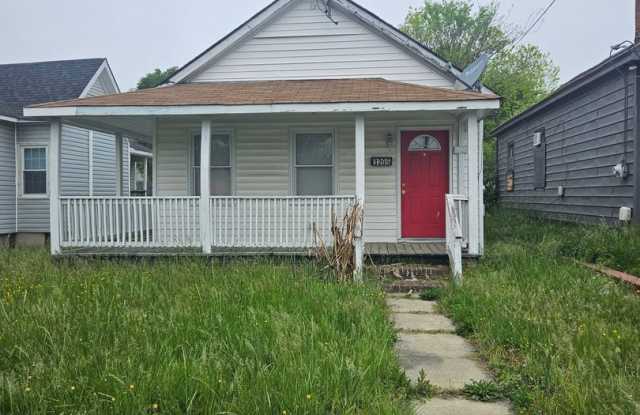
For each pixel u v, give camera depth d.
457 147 9.19
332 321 4.94
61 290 6.22
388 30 10.51
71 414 3.20
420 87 9.23
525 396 3.58
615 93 10.30
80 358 3.97
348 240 7.71
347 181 10.38
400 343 5.08
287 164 10.50
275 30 10.92
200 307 5.39
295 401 3.24
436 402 3.67
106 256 8.80
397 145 10.29
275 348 4.07
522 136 17.02
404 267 8.34
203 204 8.74
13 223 14.46
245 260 8.23
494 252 9.05
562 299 5.79
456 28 33.31
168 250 8.98
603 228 9.34
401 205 10.34
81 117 8.89
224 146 10.69
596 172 11.20
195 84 10.80
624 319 5.11
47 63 17.61
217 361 3.82
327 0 10.64
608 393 3.36
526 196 16.59
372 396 3.44
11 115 13.91
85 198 8.95
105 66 17.58
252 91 9.40
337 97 8.41
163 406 3.31
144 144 19.55
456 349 4.89
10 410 3.31
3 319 5.01
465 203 8.70
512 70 33.53
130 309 5.41
